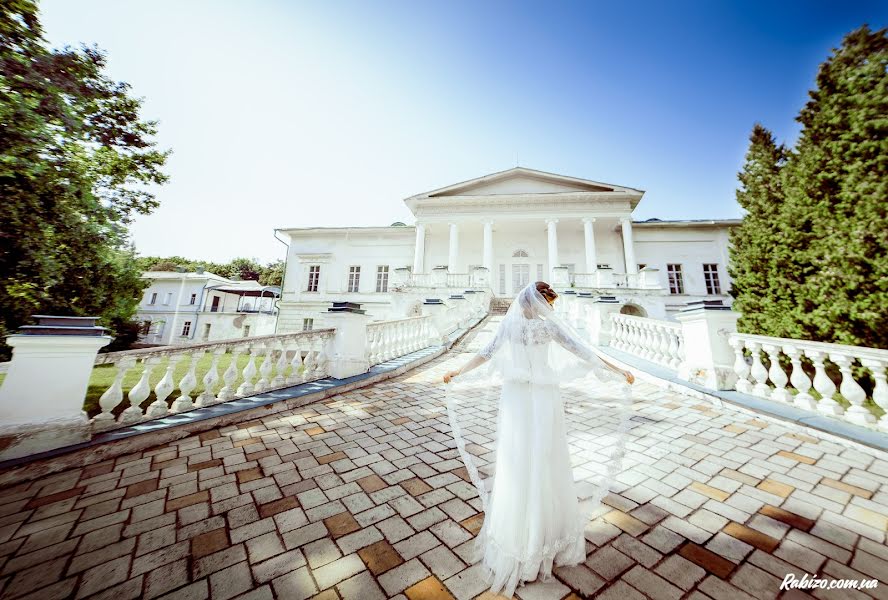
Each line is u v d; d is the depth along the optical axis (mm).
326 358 6039
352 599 1633
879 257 5469
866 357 3639
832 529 2107
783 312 7312
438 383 6227
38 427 3107
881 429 3428
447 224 20984
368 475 2926
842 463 3018
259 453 3379
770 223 7969
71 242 9672
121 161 10656
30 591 1688
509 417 1973
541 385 1971
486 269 17000
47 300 10086
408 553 1956
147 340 28969
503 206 20312
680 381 5445
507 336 2123
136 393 3854
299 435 3846
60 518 2316
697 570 1784
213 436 3811
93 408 5781
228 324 27625
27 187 7562
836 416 3791
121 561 1905
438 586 1709
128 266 15383
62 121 8039
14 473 2811
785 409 4105
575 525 1894
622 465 3051
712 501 2453
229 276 51781
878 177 5484
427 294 17031
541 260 21375
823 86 6535
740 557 1875
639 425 4031
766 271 7906
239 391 4797
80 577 1785
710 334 5141
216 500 2539
